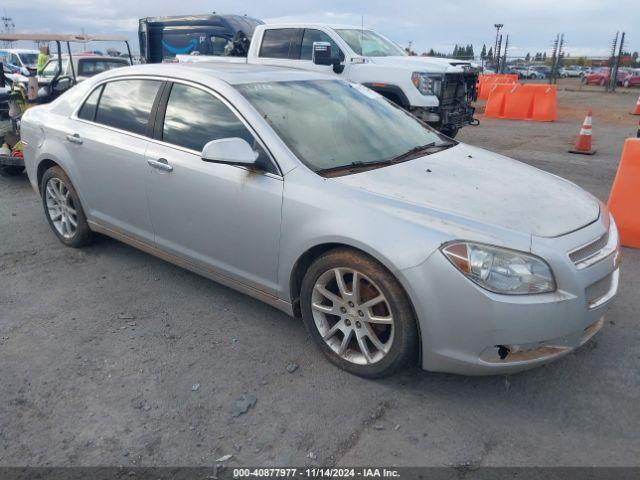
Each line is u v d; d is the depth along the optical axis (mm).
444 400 2887
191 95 3725
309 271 3100
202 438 2613
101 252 4805
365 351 2990
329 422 2721
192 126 3654
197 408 2820
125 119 4102
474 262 2582
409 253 2670
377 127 3848
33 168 4934
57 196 4805
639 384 3027
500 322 2568
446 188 3088
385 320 2859
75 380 3039
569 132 12391
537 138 11461
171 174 3656
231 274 3543
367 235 2777
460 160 3652
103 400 2877
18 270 4449
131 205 4047
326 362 3219
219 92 3557
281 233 3146
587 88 32938
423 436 2631
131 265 4547
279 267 3229
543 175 3613
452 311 2625
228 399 2893
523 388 2990
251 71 3938
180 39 13617
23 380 3035
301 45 9875
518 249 2607
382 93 9094
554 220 2879
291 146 3264
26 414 2771
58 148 4535
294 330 3570
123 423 2709
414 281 2662
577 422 2732
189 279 4301
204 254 3672
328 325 3174
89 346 3373
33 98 7320
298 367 3172
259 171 3246
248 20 13531
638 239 4984
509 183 3277
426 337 2723
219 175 3395
